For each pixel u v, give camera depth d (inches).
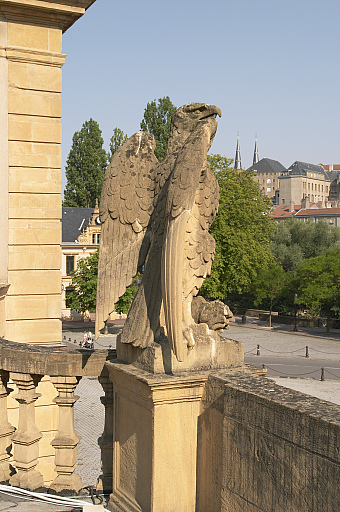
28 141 448.8
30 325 453.7
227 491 139.9
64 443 197.2
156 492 153.5
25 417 201.3
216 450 149.3
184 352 156.1
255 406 129.0
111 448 192.7
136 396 162.7
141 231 173.8
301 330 1834.4
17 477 199.3
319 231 2365.9
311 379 1122.0
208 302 168.6
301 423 113.7
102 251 176.6
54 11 436.5
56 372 194.2
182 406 155.6
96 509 170.9
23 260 450.9
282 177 5644.7
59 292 462.0
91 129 2817.4
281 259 2300.7
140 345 164.2
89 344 1467.8
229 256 1728.6
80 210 2410.2
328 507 106.2
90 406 858.8
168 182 163.5
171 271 143.9
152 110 2269.9
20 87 443.2
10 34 437.1
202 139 148.0
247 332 1797.5
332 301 1736.0
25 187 449.4
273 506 122.3
